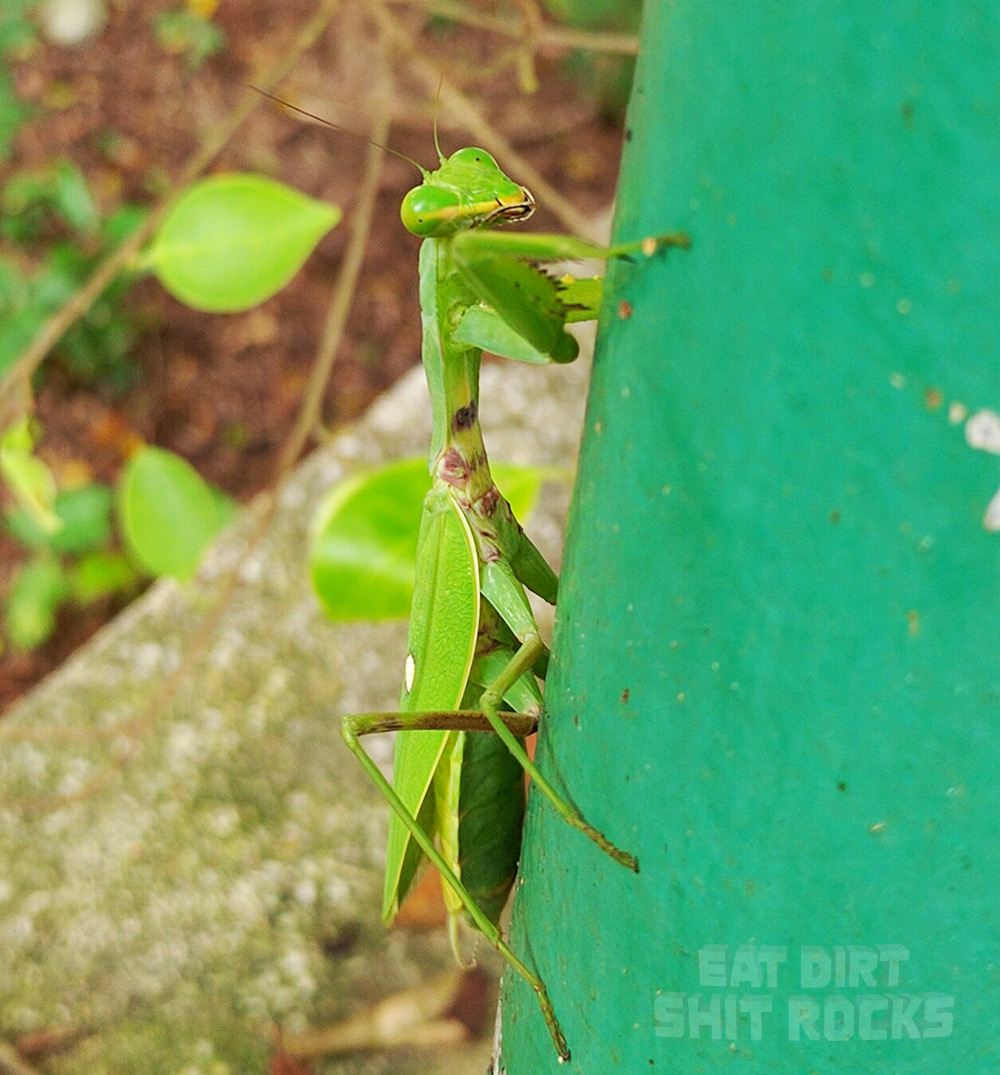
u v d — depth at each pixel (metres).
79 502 0.78
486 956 0.46
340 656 0.52
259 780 0.49
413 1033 0.45
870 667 0.32
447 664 0.38
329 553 0.42
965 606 0.32
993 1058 0.33
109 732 0.47
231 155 0.92
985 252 0.29
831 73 0.30
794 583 0.32
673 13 0.32
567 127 0.93
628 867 0.34
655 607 0.33
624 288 0.33
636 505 0.33
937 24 0.28
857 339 0.31
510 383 0.61
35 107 0.96
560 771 0.35
